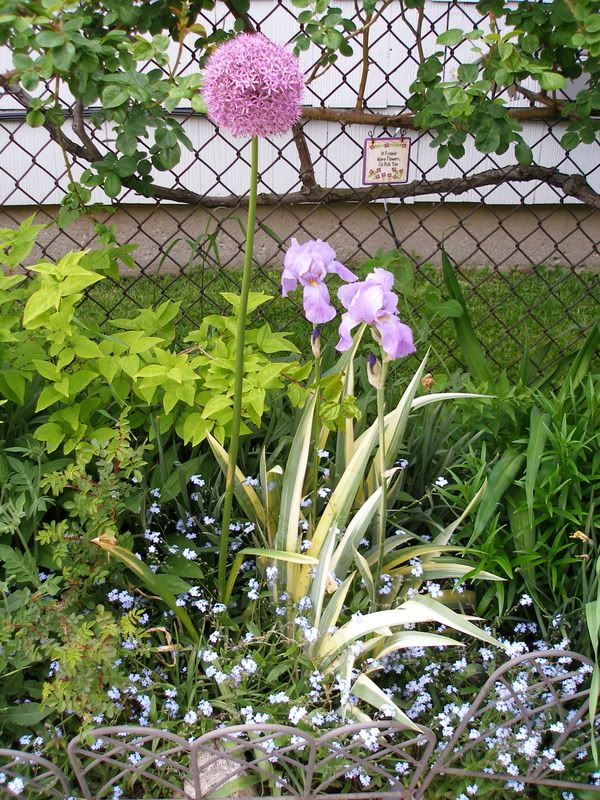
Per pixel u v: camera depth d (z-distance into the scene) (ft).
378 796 5.18
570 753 5.38
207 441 7.26
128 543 5.99
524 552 6.08
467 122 7.36
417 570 6.06
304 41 7.19
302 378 6.75
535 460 6.09
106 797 5.29
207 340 7.09
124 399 6.79
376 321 4.94
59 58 6.03
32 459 6.75
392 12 13.08
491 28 7.46
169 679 5.98
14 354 6.68
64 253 14.98
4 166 14.46
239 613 6.44
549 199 15.52
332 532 5.80
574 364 7.62
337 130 14.40
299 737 4.94
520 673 5.61
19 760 4.87
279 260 14.78
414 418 7.57
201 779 5.34
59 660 5.09
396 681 6.07
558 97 11.98
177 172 14.51
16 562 5.66
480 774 5.28
